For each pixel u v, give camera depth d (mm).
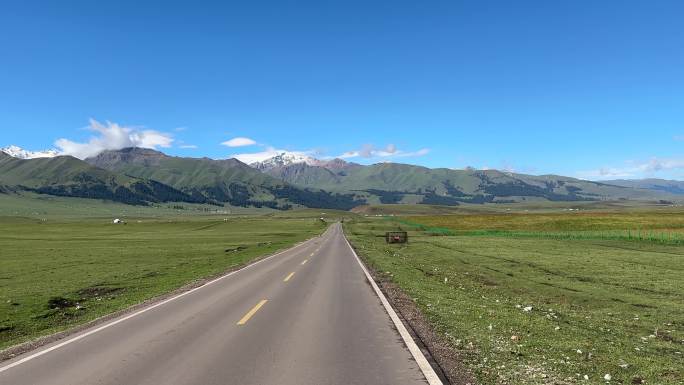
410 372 8188
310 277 24594
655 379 8172
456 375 8031
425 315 14000
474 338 10977
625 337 12734
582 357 9547
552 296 21547
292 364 8766
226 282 23016
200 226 150375
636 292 22234
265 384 7629
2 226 152625
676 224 94625
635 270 30125
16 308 18984
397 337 10953
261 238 83500
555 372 8305
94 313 16875
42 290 24250
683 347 11609
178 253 49875
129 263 39062
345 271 27719
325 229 128500
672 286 23859
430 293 19391
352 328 12016
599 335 12508
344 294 18438
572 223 107062
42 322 16234
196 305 16188
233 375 8125
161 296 18984
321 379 7852
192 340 10883
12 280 29000
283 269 29125
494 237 70750
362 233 96500
